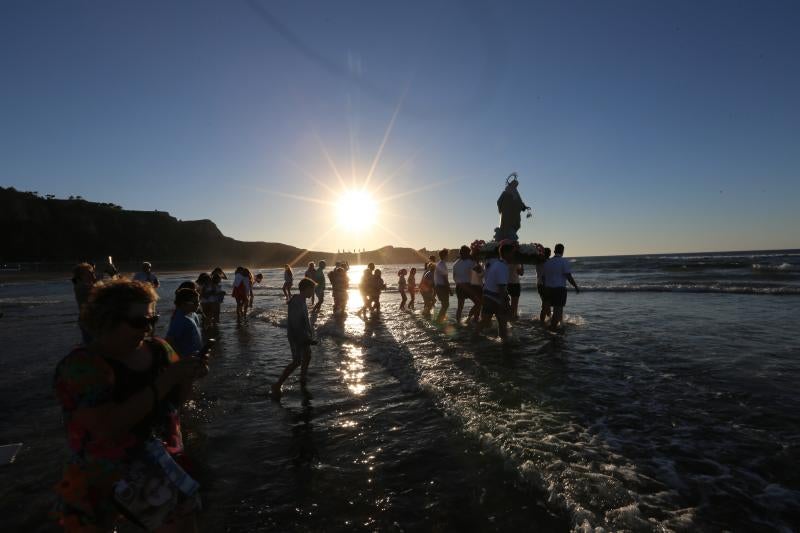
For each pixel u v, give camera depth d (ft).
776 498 11.00
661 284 80.53
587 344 28.78
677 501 10.93
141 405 6.79
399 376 22.97
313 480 12.72
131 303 6.97
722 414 16.39
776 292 56.54
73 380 6.55
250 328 41.93
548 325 37.09
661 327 34.17
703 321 36.37
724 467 12.56
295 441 15.46
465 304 59.82
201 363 7.68
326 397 20.20
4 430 16.97
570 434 14.97
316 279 51.72
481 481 12.28
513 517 10.57
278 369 25.54
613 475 12.19
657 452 13.53
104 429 6.57
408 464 13.46
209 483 12.71
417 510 11.05
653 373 21.75
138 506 6.96
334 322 43.47
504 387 20.15
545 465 12.73
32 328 43.29
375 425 16.65
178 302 16.99
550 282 34.40
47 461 14.32
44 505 11.74
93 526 6.88
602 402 17.98
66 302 76.23
